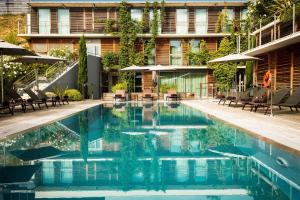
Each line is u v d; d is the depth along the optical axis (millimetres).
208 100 25766
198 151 7086
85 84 26594
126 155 6777
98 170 5633
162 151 7125
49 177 5215
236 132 9602
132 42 30859
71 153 6957
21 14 45281
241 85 27656
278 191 4492
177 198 4301
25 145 7828
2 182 4949
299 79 16438
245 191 4520
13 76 21750
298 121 11062
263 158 6379
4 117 12922
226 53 30547
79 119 13258
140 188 4703
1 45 13688
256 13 25406
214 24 31641
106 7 31500
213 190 4598
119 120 12992
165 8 31609
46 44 31609
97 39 31688
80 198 4270
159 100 27250
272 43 16906
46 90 22656
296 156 6309
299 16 17188
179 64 31969
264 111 15133
